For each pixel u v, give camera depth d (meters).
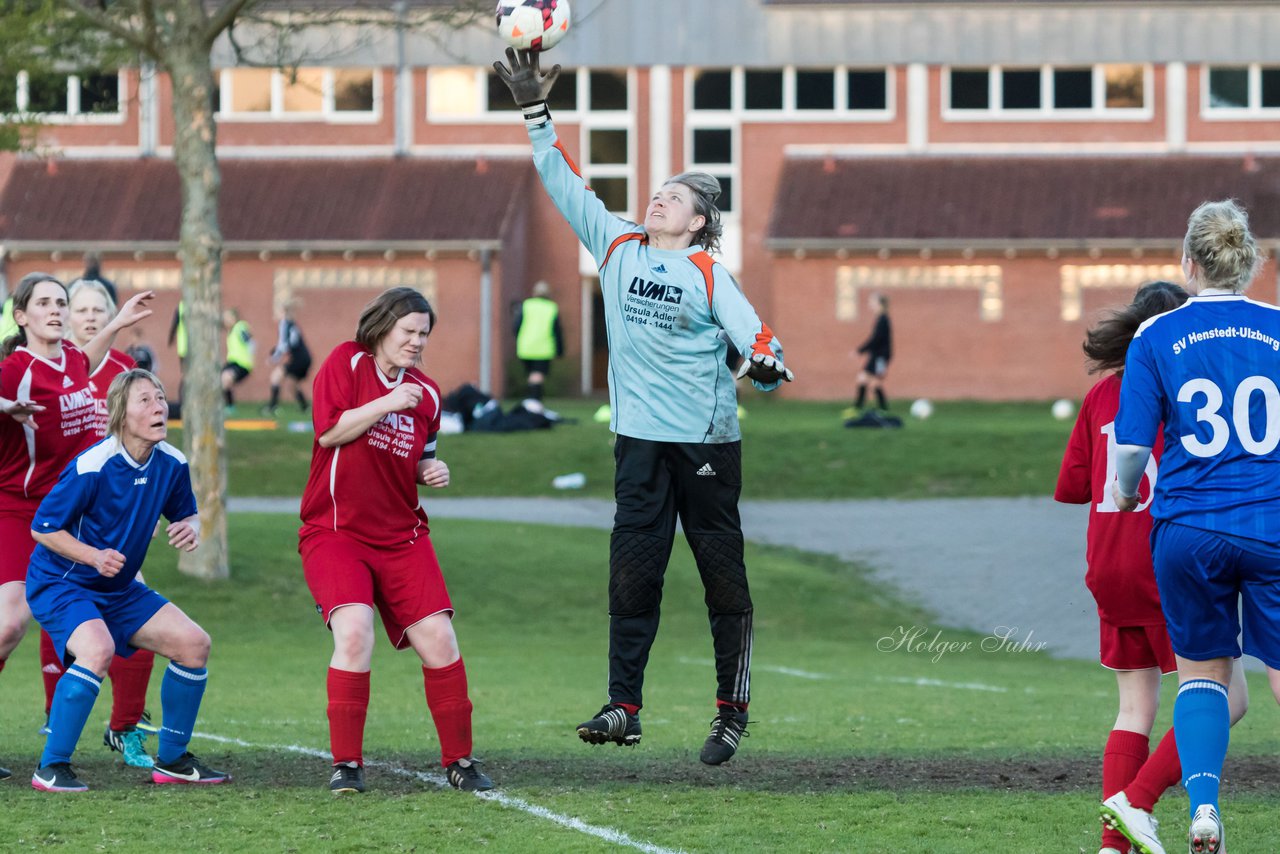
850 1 159.75
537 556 71.44
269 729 33.56
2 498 28.25
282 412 130.38
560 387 161.00
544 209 161.50
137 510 25.86
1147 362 20.38
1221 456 19.81
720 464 25.95
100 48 65.50
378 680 46.81
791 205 154.50
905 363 151.88
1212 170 153.38
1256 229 144.75
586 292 162.00
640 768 27.81
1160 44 156.75
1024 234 148.38
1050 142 158.75
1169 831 23.03
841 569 73.38
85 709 25.31
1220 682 20.33
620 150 163.00
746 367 24.55
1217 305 20.41
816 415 126.75
